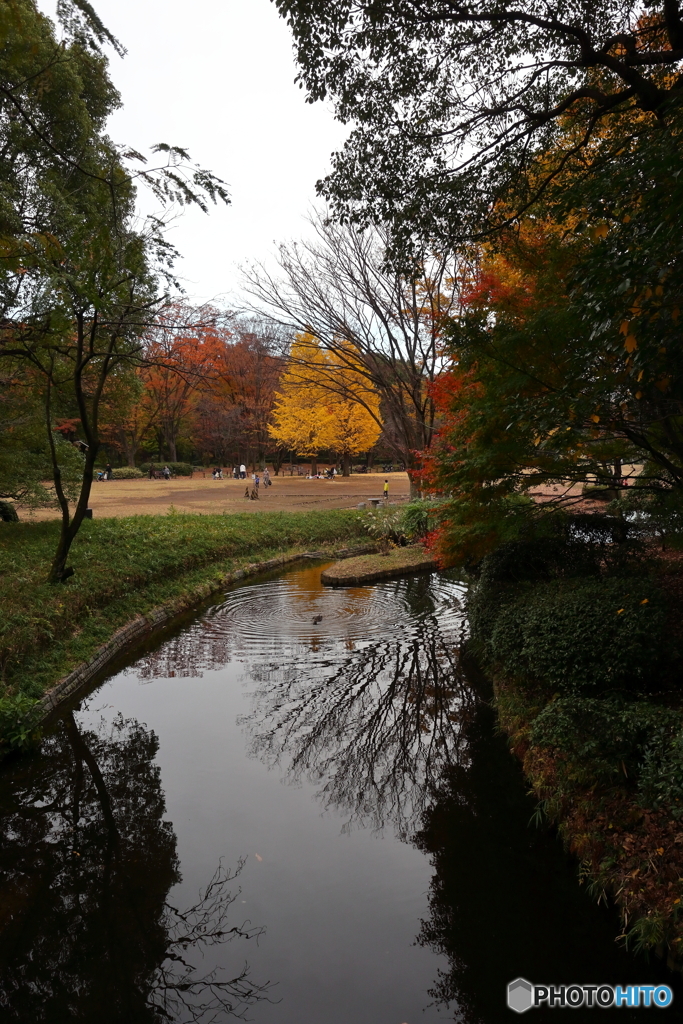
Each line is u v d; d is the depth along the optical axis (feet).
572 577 24.13
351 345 64.59
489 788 18.44
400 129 23.65
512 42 21.91
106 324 30.53
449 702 25.46
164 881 14.70
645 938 11.51
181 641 34.50
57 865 15.48
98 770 20.42
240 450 182.19
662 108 15.64
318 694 26.81
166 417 170.30
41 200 31.63
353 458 204.64
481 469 22.20
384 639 34.42
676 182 11.18
